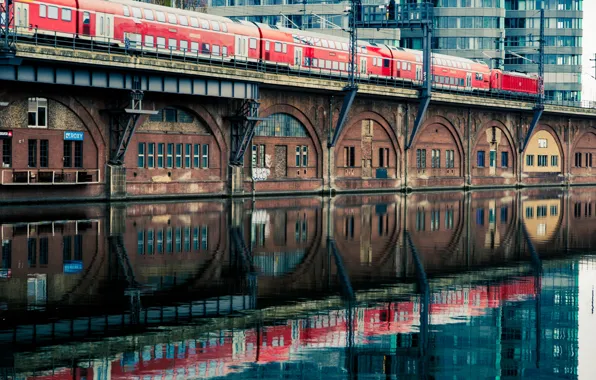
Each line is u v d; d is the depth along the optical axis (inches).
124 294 1027.9
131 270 1198.9
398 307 1016.2
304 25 4881.9
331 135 3117.6
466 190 3740.2
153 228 1694.1
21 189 2191.2
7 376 708.7
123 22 2327.8
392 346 846.5
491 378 756.6
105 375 720.3
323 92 2987.2
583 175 4658.0
